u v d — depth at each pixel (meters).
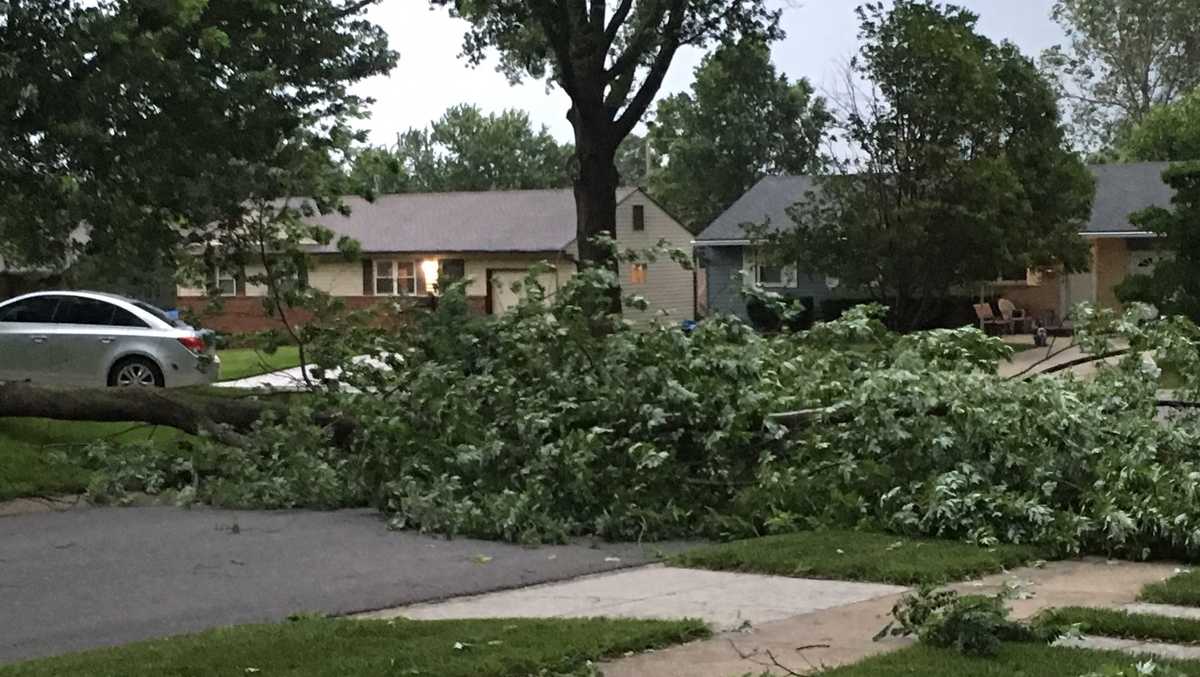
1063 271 34.84
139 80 14.45
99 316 19.67
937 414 10.75
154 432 14.89
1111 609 6.95
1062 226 31.22
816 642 6.43
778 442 11.03
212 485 12.19
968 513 9.48
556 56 25.78
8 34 14.07
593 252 24.47
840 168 27.50
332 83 17.05
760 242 29.53
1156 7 66.44
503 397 11.40
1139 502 9.18
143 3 14.45
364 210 45.75
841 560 8.61
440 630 6.66
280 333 14.85
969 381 10.48
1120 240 39.19
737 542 9.62
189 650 6.28
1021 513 9.27
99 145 14.58
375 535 10.31
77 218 15.40
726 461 11.00
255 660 6.04
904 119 26.89
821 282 39.00
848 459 10.36
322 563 9.04
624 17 24.55
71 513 11.58
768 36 25.42
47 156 14.52
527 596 7.94
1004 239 26.95
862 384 10.92
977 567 8.44
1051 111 29.80
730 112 64.75
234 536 10.24
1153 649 6.13
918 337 11.92
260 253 15.90
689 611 7.32
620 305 14.06
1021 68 29.44
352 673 5.75
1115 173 41.53
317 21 16.89
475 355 12.35
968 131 27.47
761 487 10.51
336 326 13.71
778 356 12.06
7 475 12.77
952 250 26.95
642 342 11.34
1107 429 10.52
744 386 11.14
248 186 15.43
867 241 27.03
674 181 67.06
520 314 12.21
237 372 25.05
